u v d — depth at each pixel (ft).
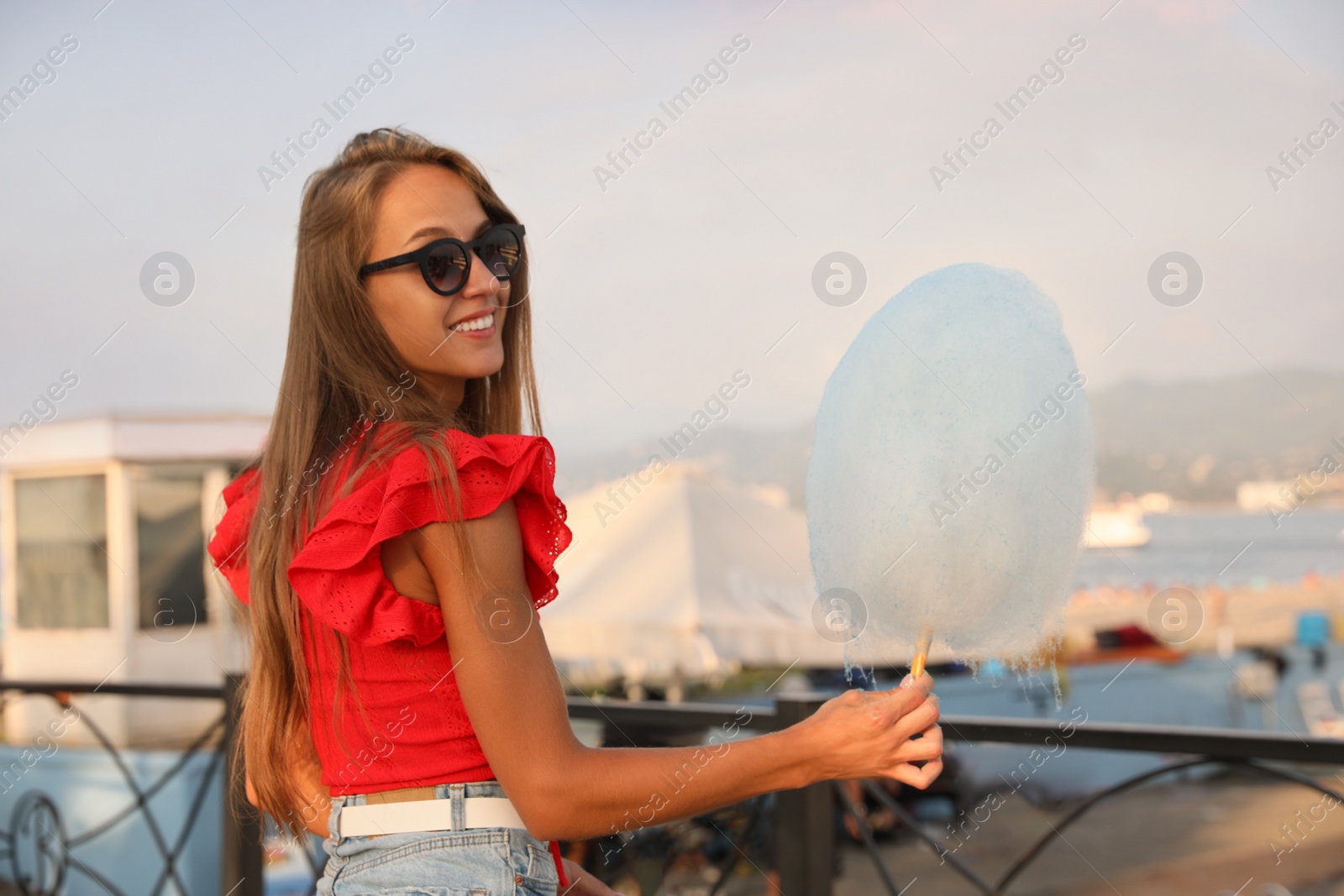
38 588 15.66
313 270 3.63
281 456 3.59
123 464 15.10
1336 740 6.11
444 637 3.23
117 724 14.47
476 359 3.71
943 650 3.32
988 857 20.98
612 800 2.98
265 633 3.58
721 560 20.25
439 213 3.62
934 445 3.09
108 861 12.48
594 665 21.29
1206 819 25.31
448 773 3.26
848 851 21.31
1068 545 3.13
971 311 3.21
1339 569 68.64
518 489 3.17
